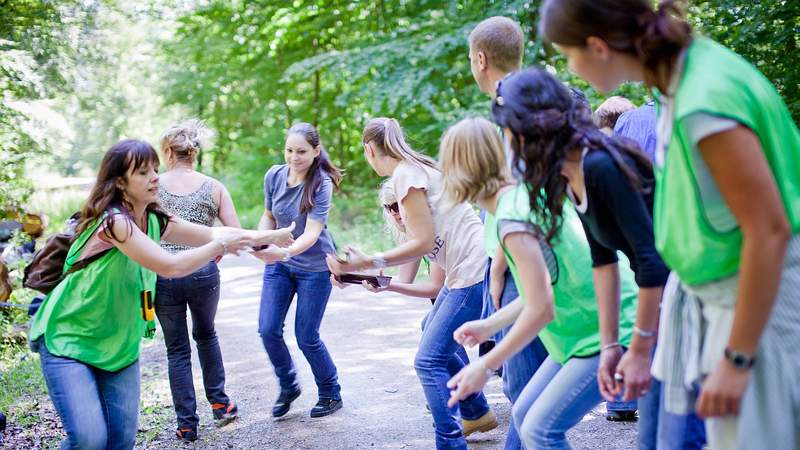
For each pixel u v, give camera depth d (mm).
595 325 2611
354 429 4445
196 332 4574
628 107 4785
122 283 3127
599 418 4289
